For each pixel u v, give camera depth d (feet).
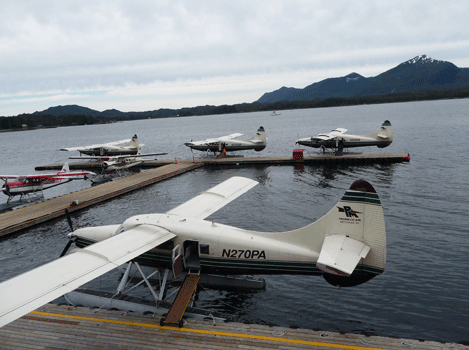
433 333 33.30
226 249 39.11
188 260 41.47
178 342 29.09
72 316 33.91
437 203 73.87
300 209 76.54
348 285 35.58
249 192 95.09
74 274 28.35
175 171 127.95
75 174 104.01
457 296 39.42
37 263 55.16
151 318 33.14
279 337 29.19
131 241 36.47
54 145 339.77
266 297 41.09
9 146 362.53
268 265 38.09
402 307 37.96
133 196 97.40
